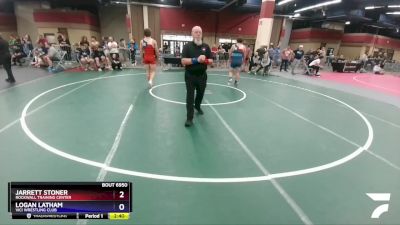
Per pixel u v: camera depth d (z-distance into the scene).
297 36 28.23
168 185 2.76
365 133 4.70
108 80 9.08
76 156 3.32
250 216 2.35
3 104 5.56
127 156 3.38
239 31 22.08
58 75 9.87
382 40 28.94
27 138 3.83
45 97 6.29
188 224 2.22
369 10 23.28
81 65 12.55
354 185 2.94
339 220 2.35
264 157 3.53
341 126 5.05
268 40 14.19
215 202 2.52
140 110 5.48
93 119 4.80
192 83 4.39
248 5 19.27
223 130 4.50
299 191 2.77
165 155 3.45
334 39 27.02
